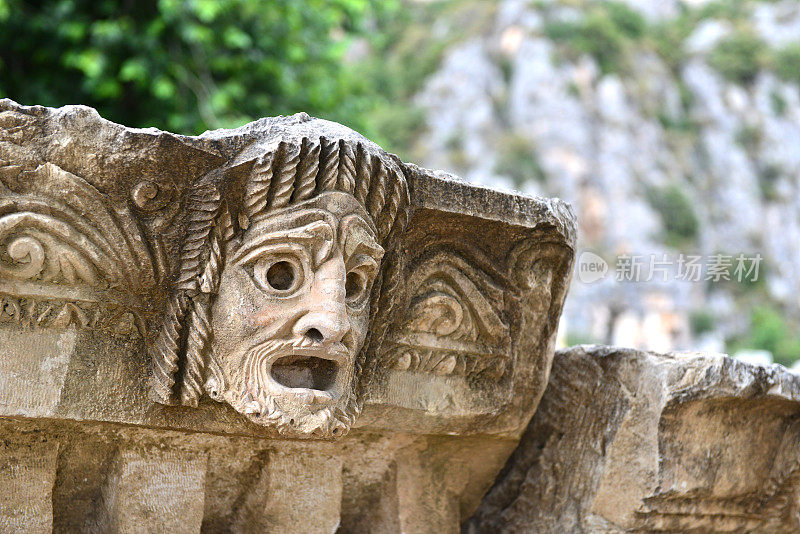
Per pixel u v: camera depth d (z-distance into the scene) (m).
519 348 2.24
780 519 2.54
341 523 2.40
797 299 22.69
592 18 31.78
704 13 34.53
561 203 2.25
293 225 1.76
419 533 2.32
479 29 32.38
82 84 5.05
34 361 1.73
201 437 2.03
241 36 5.09
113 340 1.80
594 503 2.33
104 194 1.73
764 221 28.52
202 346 1.79
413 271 2.07
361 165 1.83
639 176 28.34
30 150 1.67
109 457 1.98
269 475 2.12
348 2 6.11
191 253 1.79
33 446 1.87
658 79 31.84
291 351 1.76
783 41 33.41
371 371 2.04
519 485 2.48
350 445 2.22
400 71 31.47
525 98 30.17
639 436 2.30
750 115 31.44
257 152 1.77
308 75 5.84
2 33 4.88
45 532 1.87
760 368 2.34
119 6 5.00
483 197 2.09
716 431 2.35
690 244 26.02
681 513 2.36
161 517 1.98
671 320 18.41
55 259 1.70
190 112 5.01
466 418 2.20
